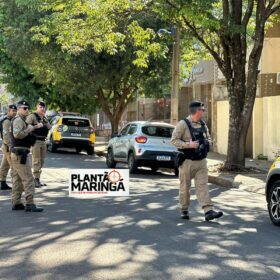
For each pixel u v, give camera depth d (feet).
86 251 23.38
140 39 62.95
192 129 30.48
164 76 90.79
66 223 29.58
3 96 216.95
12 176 33.76
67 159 76.95
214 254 23.04
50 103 118.83
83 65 84.79
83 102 117.91
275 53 76.48
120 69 87.51
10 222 29.81
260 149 75.61
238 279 19.51
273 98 71.00
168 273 20.15
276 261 22.04
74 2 58.34
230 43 55.21
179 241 25.39
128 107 144.05
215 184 51.39
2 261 21.80
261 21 54.13
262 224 30.17
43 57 86.17
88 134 88.33
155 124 57.62
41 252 23.22
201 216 32.24
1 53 111.14
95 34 61.11
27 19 85.20
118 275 19.88
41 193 41.37
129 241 25.29
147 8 59.67
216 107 87.35
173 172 60.85
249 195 43.14
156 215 32.32
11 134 32.71
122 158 59.77
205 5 48.52
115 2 57.93
